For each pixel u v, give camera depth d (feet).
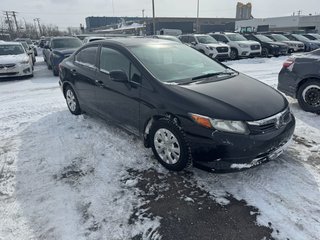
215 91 10.50
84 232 7.98
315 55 16.79
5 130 15.76
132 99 11.77
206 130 9.23
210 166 9.48
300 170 10.64
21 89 27.35
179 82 11.23
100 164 11.55
